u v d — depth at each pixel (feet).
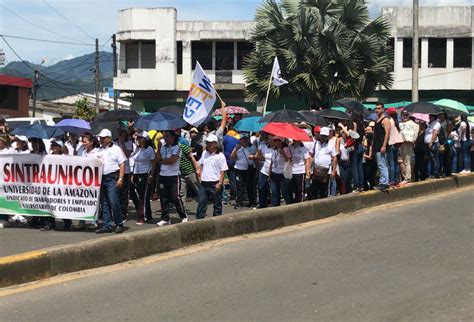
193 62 125.39
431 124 46.09
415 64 63.77
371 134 42.16
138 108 127.85
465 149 52.80
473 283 21.12
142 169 34.63
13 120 65.21
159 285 21.44
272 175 36.45
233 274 22.74
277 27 80.69
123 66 126.93
